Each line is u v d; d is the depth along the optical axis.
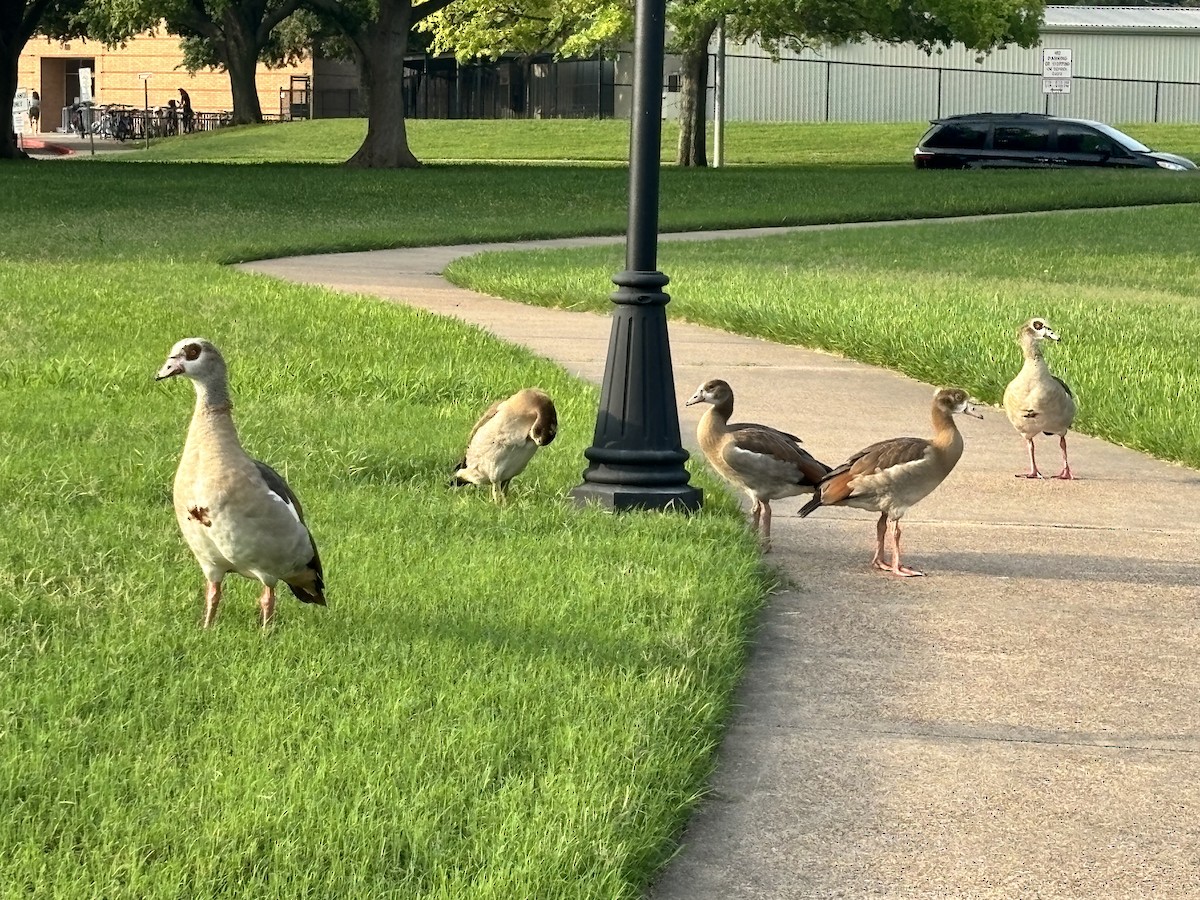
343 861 5.47
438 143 81.12
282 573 7.64
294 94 103.38
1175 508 12.07
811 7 56.16
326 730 6.55
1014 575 10.09
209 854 5.47
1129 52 82.94
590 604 8.42
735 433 10.30
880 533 10.12
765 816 6.38
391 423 13.31
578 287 22.88
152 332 17.69
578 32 60.41
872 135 77.81
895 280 25.14
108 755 6.24
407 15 56.84
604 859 5.58
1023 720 7.52
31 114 103.81
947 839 6.23
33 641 7.52
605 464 11.14
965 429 15.03
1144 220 39.38
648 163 11.04
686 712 6.98
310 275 25.86
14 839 5.57
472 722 6.62
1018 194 44.91
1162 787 6.77
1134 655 8.52
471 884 5.36
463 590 8.62
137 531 9.61
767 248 31.20
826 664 8.24
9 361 15.39
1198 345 18.47
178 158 73.94
